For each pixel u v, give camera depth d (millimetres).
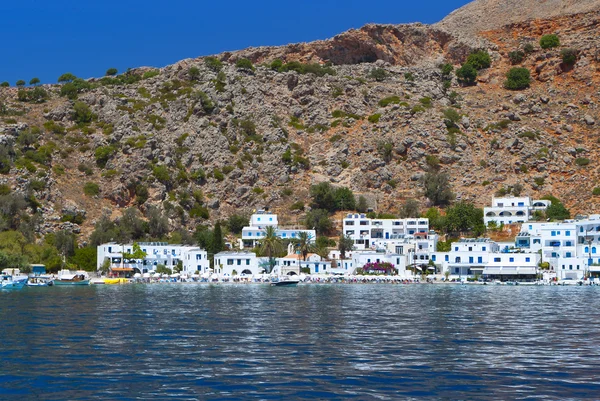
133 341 73812
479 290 167375
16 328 84562
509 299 134750
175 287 184625
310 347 69938
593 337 77250
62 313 104062
